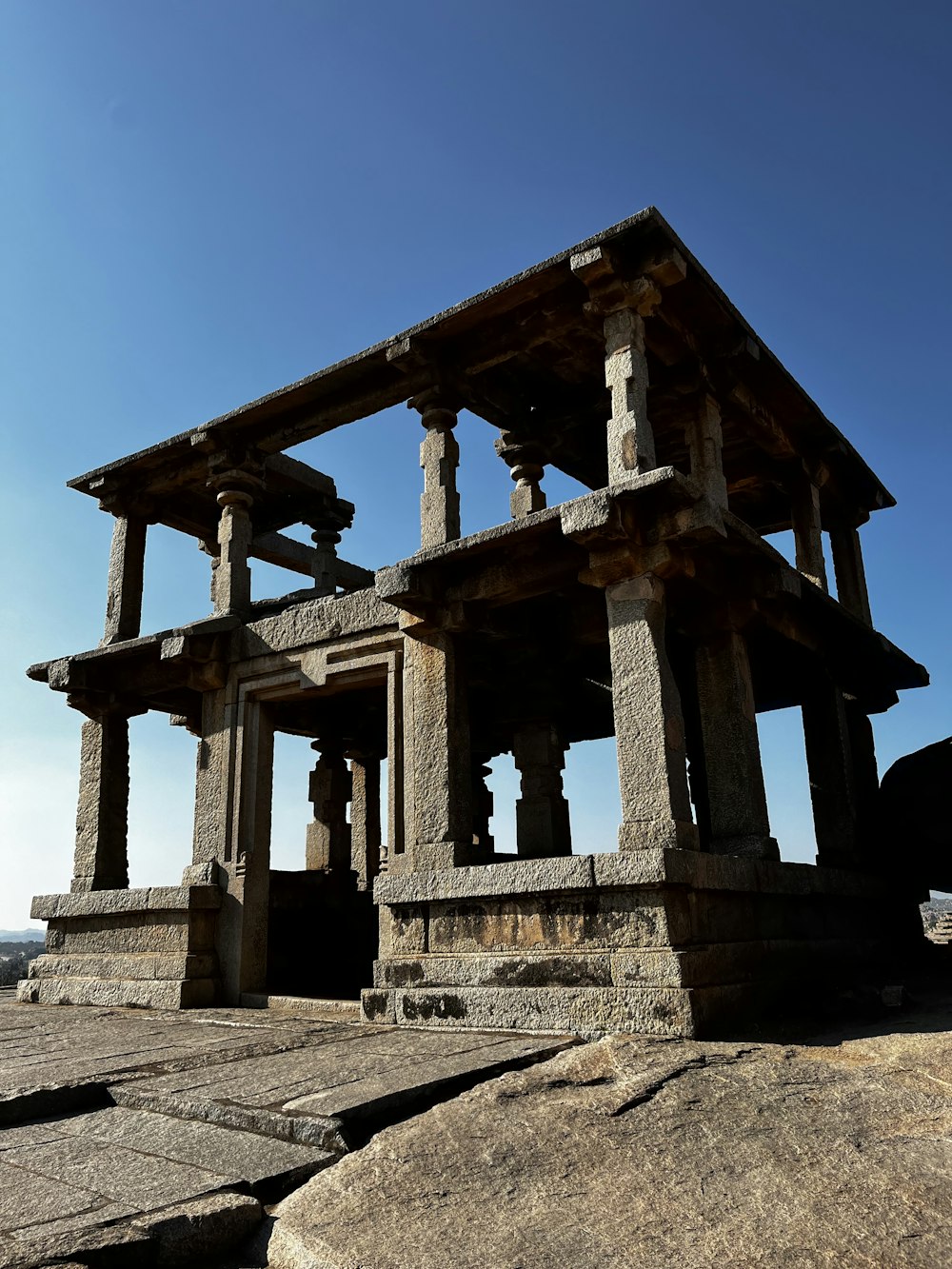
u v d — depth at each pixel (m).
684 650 13.74
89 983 13.32
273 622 13.27
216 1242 4.40
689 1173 4.75
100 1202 4.61
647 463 9.50
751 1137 5.18
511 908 9.21
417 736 10.95
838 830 12.93
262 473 14.37
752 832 10.17
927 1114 5.45
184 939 12.54
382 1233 4.25
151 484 15.02
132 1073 7.31
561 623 12.84
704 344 11.19
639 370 9.82
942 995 10.92
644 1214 4.33
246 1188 4.88
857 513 15.37
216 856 12.98
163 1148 5.53
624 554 9.27
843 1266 3.79
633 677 9.21
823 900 11.62
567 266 10.15
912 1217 4.18
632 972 8.21
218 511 16.80
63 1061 7.95
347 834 16.84
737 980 8.87
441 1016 9.24
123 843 14.67
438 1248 4.07
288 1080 6.69
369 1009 9.79
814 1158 4.86
